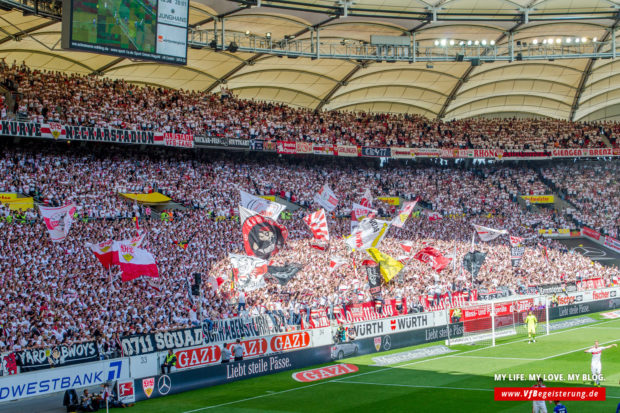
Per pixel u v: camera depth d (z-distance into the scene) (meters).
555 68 75.88
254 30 60.94
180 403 30.48
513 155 79.50
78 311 36.97
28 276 38.53
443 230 68.88
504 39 68.56
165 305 40.81
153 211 53.47
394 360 39.88
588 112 90.19
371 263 47.47
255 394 32.06
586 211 78.94
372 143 74.50
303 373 36.94
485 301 52.81
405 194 74.06
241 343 36.84
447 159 82.31
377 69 73.31
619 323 53.06
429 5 58.41
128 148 60.69
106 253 35.72
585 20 62.44
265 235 36.16
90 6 41.81
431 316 47.03
